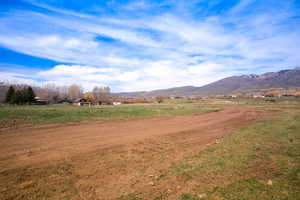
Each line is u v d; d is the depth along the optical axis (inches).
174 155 254.4
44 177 182.9
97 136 385.7
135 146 306.5
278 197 140.7
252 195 144.5
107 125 547.5
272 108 1462.8
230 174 184.7
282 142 305.3
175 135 404.5
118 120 674.8
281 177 174.4
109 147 298.7
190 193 150.5
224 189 155.2
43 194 150.7
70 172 195.8
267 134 378.0
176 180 175.2
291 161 215.2
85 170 201.3
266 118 721.6
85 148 290.7
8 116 629.9
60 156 248.4
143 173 193.2
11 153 258.5
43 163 221.3
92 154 259.4
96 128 488.7
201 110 1244.5
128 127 516.7
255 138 344.5
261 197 141.4
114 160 234.7
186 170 197.8
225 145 300.4
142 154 260.5
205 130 471.8
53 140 341.7
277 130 418.3
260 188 155.0
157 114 943.7
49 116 683.4
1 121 525.7
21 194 150.6
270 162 214.5
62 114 761.0
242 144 302.4
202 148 289.4
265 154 244.4
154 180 175.9
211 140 352.2
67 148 289.1
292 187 154.7
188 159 233.9
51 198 144.9
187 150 279.7
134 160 234.7
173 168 204.7
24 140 337.4
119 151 275.7
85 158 241.6
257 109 1363.2
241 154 246.4
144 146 306.7
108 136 387.5
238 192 149.7
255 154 245.3
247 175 181.3
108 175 188.5
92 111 971.9
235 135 385.1
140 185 166.2
